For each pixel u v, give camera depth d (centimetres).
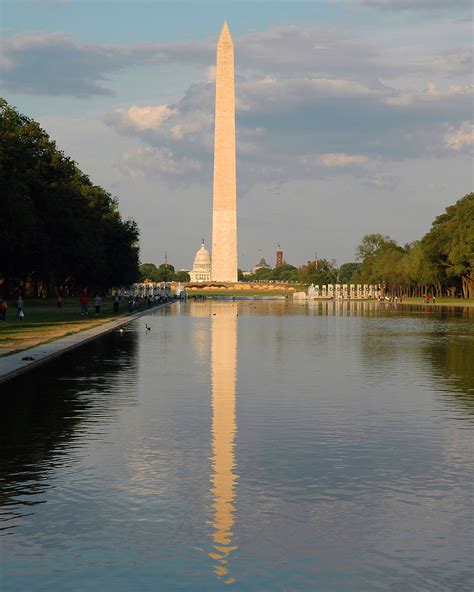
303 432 2236
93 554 1258
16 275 12331
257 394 2978
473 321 9056
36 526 1390
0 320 8200
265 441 2111
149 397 2900
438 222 19662
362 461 1883
